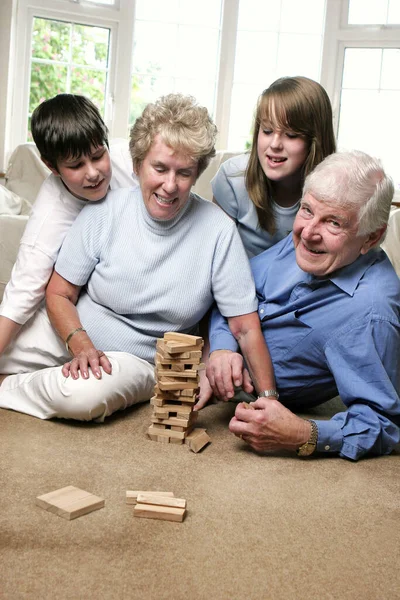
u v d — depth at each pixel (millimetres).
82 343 2045
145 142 1888
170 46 5027
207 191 3863
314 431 1816
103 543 1368
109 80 5008
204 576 1282
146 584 1244
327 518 1537
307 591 1262
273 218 2301
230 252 2105
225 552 1368
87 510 1479
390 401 1880
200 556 1347
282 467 1797
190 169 1915
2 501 1503
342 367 1927
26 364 2248
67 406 1964
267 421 1787
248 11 5023
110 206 2123
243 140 5141
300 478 1734
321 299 1980
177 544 1384
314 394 2166
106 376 1983
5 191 3646
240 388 2129
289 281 2080
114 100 5023
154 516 1479
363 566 1356
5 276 3271
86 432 1946
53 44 4902
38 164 4113
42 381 2016
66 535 1387
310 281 1999
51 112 2031
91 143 2029
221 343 2111
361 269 1943
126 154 2449
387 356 1901
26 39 4832
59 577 1246
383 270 1956
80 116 2021
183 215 2078
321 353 2000
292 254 2139
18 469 1667
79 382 1953
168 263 2080
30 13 4801
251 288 2125
